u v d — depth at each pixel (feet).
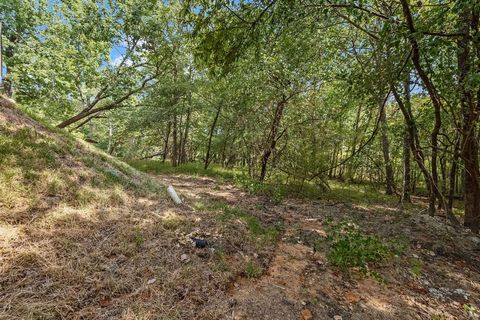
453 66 10.68
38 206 9.58
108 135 74.84
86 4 36.42
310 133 26.71
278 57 22.56
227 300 7.57
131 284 7.34
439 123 12.93
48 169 11.78
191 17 10.52
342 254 10.87
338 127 26.58
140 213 12.00
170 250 9.37
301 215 18.69
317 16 12.02
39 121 15.93
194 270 8.43
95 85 39.65
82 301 6.43
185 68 41.24
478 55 9.68
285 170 27.78
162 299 7.04
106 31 37.55
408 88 16.44
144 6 36.55
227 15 10.00
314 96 27.02
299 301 8.20
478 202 16.88
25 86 32.71
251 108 30.14
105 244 8.82
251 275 9.22
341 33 21.86
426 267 11.81
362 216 20.04
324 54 22.94
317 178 27.32
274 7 9.37
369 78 10.46
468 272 11.67
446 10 7.96
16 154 11.45
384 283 10.00
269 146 29.14
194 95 41.09
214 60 11.28
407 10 8.47
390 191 33.27
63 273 7.06
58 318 5.85
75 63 36.91
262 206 19.89
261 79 25.66
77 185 12.05
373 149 29.07
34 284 6.54
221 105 37.37
